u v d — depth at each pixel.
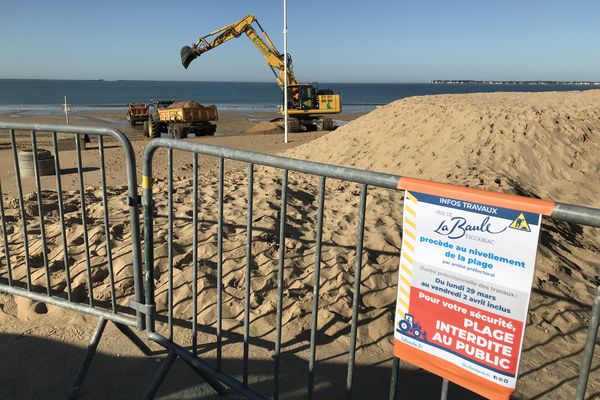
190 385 2.91
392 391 2.15
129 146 2.75
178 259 4.15
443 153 9.77
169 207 2.79
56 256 4.28
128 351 3.21
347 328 3.44
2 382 2.91
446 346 1.92
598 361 3.30
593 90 17.11
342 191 7.55
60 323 3.51
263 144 19.77
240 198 6.39
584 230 6.71
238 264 4.13
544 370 3.15
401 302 2.03
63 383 2.92
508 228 1.69
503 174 8.48
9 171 11.62
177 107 28.52
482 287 1.78
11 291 3.53
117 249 4.30
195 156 2.62
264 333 3.38
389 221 5.46
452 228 1.83
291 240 4.61
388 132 12.13
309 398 2.42
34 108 65.69
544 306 3.95
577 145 9.62
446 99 14.77
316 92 28.61
